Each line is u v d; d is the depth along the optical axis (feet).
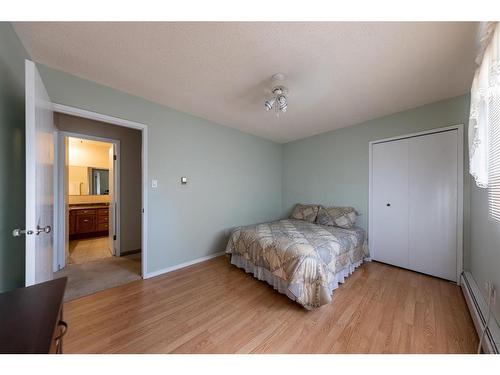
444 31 4.54
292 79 6.60
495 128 4.41
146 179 8.29
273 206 14.43
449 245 7.95
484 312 5.14
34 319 2.23
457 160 7.81
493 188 4.77
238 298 6.72
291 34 4.69
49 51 5.36
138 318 5.65
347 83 6.84
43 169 4.87
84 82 6.72
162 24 4.44
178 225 9.36
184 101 8.41
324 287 5.96
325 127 11.58
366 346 4.62
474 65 5.79
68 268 9.30
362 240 9.62
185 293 7.04
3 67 4.13
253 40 4.90
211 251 10.76
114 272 8.80
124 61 5.79
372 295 6.88
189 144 9.75
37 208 4.29
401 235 9.29
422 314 5.80
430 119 8.44
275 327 5.30
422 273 8.64
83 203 16.21
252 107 8.93
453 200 7.90
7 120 4.30
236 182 12.07
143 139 8.21
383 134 9.89
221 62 5.77
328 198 12.26
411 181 9.02
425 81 6.73
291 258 6.50
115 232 11.28
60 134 9.42
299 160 13.99
